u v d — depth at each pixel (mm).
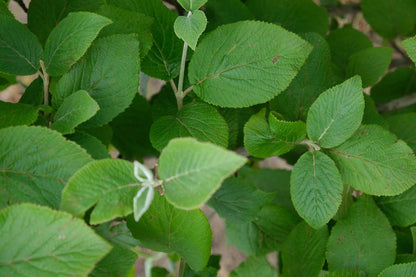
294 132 800
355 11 1158
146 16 806
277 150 813
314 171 795
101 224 788
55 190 713
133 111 913
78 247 687
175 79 857
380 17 1021
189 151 684
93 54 771
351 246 832
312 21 963
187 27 748
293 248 862
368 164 794
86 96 741
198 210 768
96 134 852
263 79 785
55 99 773
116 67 771
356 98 780
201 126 806
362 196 838
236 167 671
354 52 983
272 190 992
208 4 905
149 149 930
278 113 825
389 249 829
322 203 793
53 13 846
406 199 855
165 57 826
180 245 781
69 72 771
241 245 1010
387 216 861
